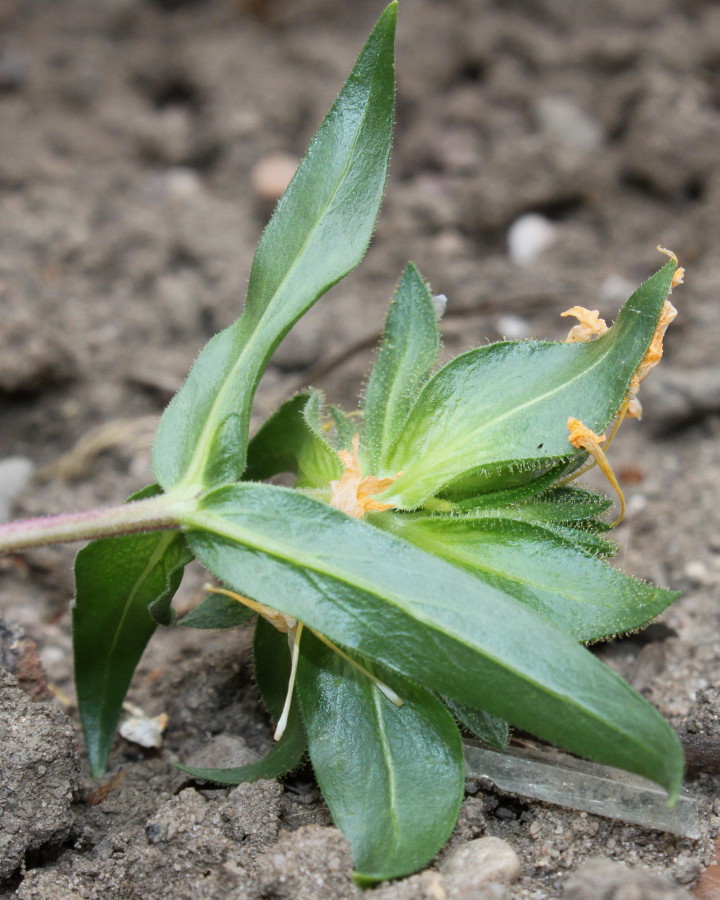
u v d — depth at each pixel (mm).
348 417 226
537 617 197
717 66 371
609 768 214
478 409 212
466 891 201
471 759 215
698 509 268
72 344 298
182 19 427
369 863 200
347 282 321
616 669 238
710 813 214
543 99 373
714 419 285
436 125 374
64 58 402
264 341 211
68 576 261
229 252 323
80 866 213
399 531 211
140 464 283
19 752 213
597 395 209
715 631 245
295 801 217
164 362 299
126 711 238
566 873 208
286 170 347
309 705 209
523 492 213
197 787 223
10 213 324
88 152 367
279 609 200
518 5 404
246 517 203
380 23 212
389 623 198
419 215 341
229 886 204
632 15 393
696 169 338
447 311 307
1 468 282
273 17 425
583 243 332
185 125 377
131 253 324
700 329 301
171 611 217
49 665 250
